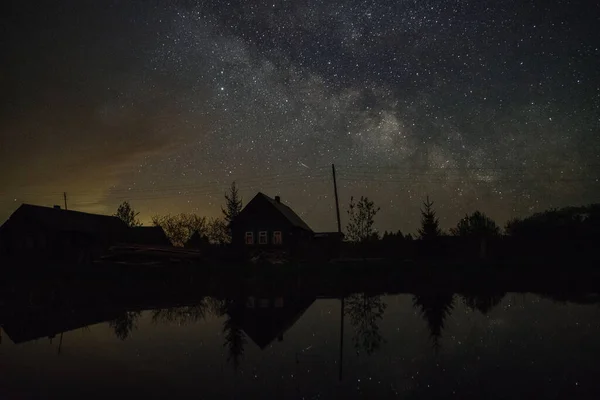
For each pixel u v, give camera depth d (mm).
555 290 22969
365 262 38250
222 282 29688
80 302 20516
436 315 15953
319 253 43625
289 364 9609
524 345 11062
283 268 34469
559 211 43812
